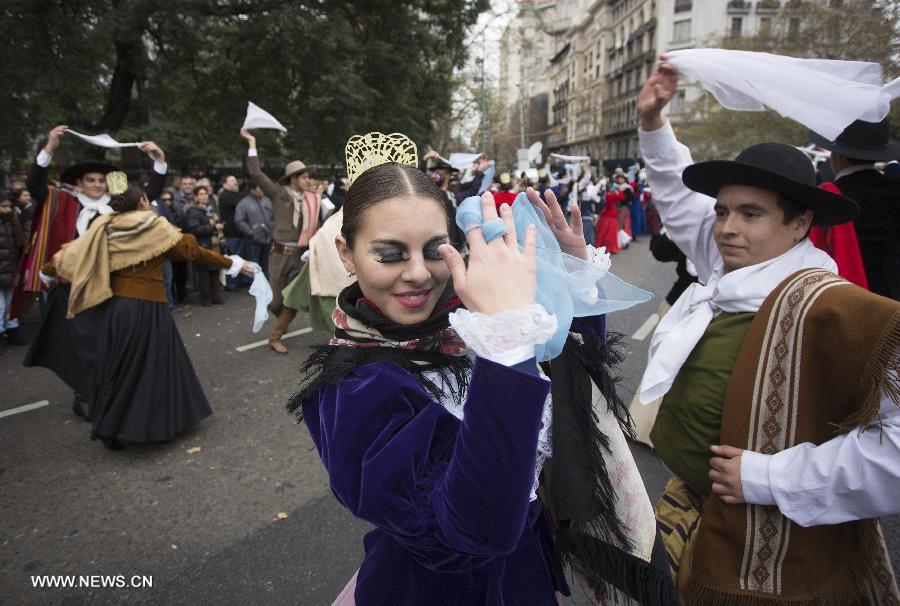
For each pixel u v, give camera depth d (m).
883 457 1.13
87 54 9.58
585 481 1.03
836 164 2.25
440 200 0.95
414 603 1.02
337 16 11.76
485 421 0.72
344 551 2.55
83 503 2.93
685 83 32.00
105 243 3.20
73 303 3.21
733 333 1.44
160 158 3.76
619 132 54.28
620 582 1.09
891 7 8.36
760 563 1.31
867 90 1.28
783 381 1.28
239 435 3.65
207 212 7.52
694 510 1.55
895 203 2.09
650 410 3.13
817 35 10.70
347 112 12.10
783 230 1.44
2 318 5.77
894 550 2.38
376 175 0.94
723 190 1.50
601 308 1.01
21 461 3.35
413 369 0.92
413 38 13.65
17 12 8.86
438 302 1.01
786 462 1.25
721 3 41.97
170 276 7.25
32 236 4.64
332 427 0.89
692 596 1.38
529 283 0.78
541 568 1.08
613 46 57.12
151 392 3.33
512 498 0.74
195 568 2.45
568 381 1.07
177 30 9.97
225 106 12.34
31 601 2.27
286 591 2.31
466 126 30.19
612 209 11.44
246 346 5.57
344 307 0.98
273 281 5.36
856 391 1.18
